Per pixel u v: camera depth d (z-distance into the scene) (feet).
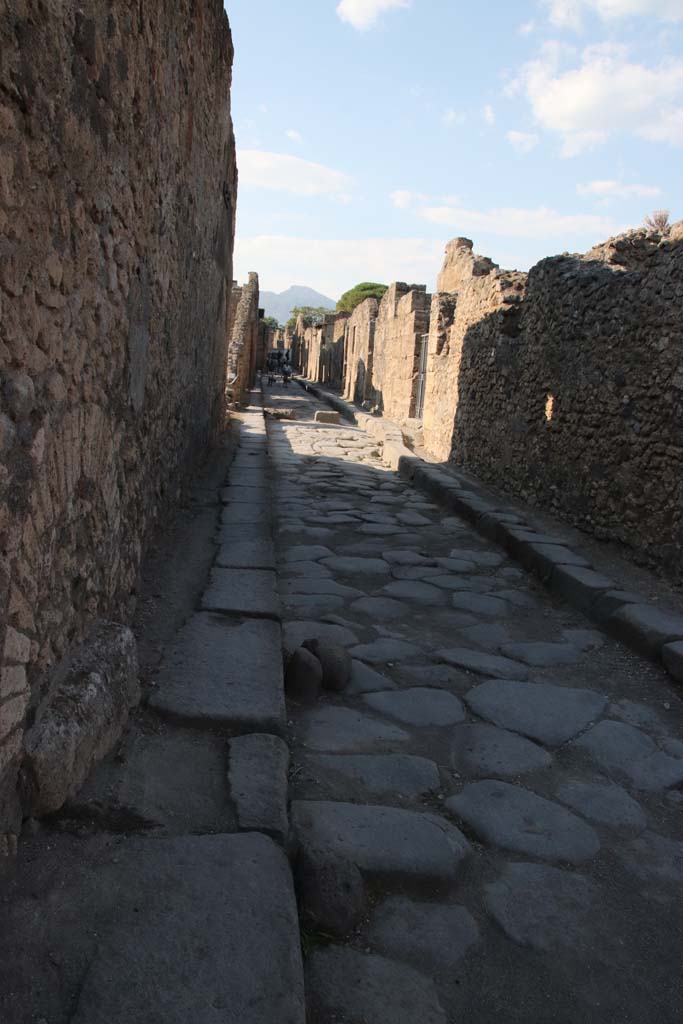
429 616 14.84
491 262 34.27
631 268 21.58
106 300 8.47
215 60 20.42
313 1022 5.44
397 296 61.41
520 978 6.05
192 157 17.06
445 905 6.81
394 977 5.93
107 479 8.96
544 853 7.66
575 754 9.73
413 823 7.73
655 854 7.80
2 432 5.35
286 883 5.95
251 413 52.70
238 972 5.04
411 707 10.72
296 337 177.47
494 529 21.34
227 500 21.17
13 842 5.85
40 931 5.25
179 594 12.85
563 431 22.25
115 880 5.81
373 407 67.67
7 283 5.35
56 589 6.97
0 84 5.05
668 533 16.48
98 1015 4.61
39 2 5.74
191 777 7.36
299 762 8.99
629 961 6.32
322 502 25.90
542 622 14.80
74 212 6.98
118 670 8.09
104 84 7.73
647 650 12.99
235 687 9.14
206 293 23.00
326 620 14.19
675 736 10.36
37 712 6.46
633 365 18.22
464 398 33.24
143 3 9.45
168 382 15.60
